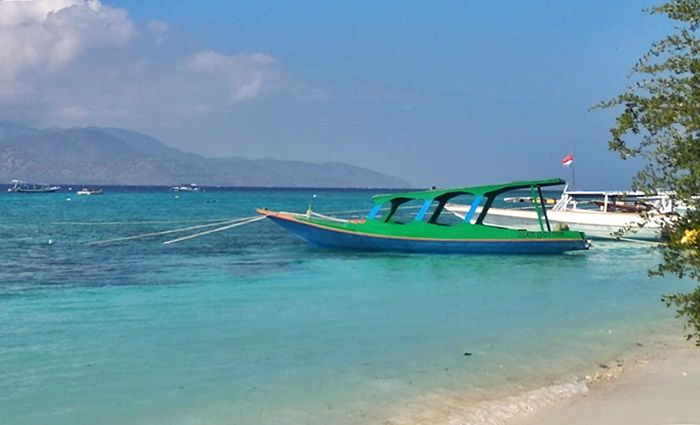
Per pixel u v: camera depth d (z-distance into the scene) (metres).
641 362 11.96
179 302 18.20
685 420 8.49
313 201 126.56
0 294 19.42
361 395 10.13
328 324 15.38
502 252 29.06
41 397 10.09
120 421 9.09
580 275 24.11
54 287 20.73
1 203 97.19
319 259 28.09
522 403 9.60
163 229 46.50
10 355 12.48
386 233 29.41
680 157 5.11
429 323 15.51
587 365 11.86
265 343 13.51
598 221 36.47
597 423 8.55
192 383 10.78
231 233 43.31
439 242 29.05
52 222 54.16
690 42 5.29
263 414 9.31
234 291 20.09
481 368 11.62
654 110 5.29
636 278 23.36
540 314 16.66
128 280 22.31
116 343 13.47
